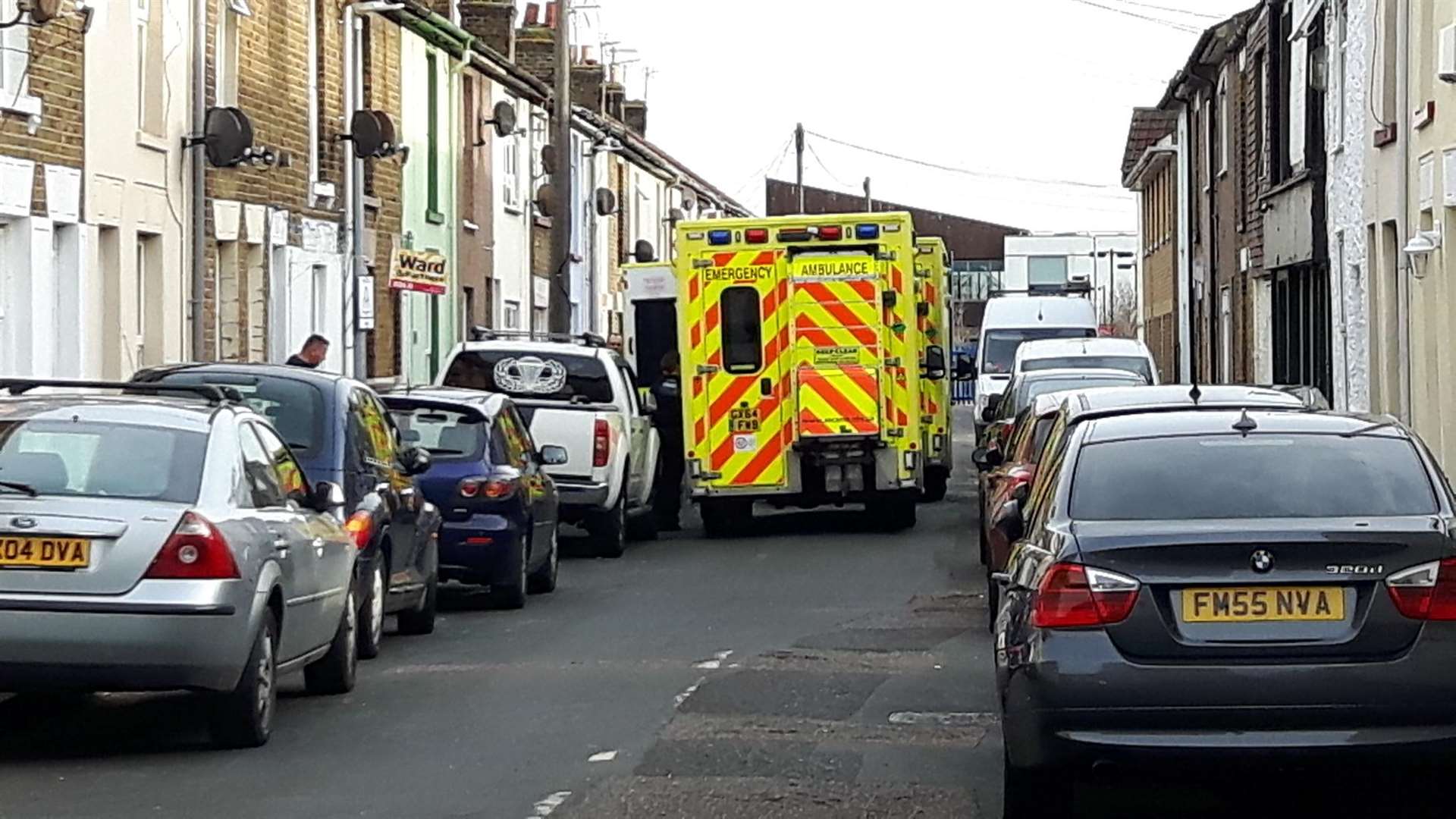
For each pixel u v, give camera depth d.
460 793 8.80
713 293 22.92
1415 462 8.05
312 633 10.86
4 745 10.09
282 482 10.95
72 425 9.77
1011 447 16.56
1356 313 26.05
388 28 30.28
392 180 30.61
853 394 22.70
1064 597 7.45
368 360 29.73
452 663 13.19
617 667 12.89
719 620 15.53
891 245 22.86
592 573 19.80
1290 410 8.81
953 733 10.31
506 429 17.03
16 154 17.62
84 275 19.14
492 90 37.44
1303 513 7.78
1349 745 7.22
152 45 21.36
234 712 9.74
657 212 57.53
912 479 23.08
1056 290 58.84
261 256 24.64
